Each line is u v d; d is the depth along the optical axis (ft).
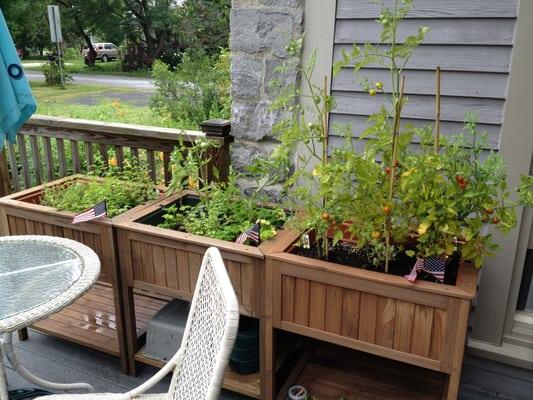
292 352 7.58
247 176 8.30
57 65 46.75
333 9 6.95
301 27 7.24
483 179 5.25
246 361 7.08
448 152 5.41
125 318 7.50
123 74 56.54
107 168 9.68
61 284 5.64
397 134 5.51
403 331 5.55
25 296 5.36
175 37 51.57
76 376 7.73
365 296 5.64
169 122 21.42
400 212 5.56
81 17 57.82
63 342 8.61
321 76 7.29
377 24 6.77
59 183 8.86
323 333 6.03
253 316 6.47
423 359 5.53
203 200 7.77
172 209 7.52
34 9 57.00
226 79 20.95
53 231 7.75
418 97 6.77
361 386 7.09
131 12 55.62
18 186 11.23
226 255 6.34
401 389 7.03
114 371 7.86
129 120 22.57
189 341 4.91
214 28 30.73
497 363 7.28
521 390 7.13
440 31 6.43
